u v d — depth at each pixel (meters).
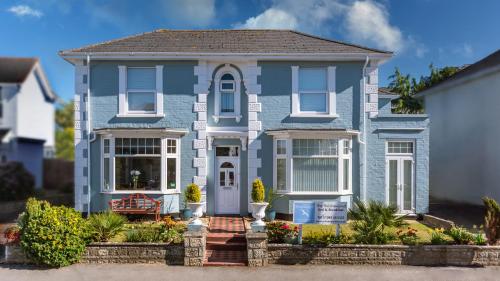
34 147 27.73
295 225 13.88
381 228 12.13
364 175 15.88
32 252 10.66
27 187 23.59
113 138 15.29
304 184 15.38
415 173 15.94
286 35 17.69
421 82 26.44
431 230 13.57
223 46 16.25
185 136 15.92
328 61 15.98
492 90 18.20
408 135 15.95
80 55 15.49
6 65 26.80
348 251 11.13
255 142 15.87
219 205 16.17
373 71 16.02
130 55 15.52
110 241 11.65
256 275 10.29
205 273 10.42
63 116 41.84
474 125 19.61
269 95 15.98
